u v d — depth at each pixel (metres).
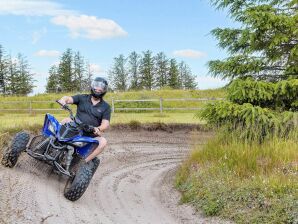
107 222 5.70
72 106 27.23
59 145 6.49
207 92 32.81
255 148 8.32
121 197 7.69
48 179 7.05
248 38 10.05
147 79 77.44
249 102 9.94
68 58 77.25
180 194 7.83
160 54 79.19
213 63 10.77
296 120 8.98
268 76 10.55
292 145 8.39
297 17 9.38
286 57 10.39
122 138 14.13
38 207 5.26
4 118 17.84
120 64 77.19
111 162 10.85
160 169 10.62
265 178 6.77
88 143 6.63
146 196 7.98
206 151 8.88
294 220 5.39
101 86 6.88
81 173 6.22
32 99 34.31
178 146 13.70
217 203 6.40
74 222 5.18
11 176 6.20
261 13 9.36
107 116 7.00
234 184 6.75
